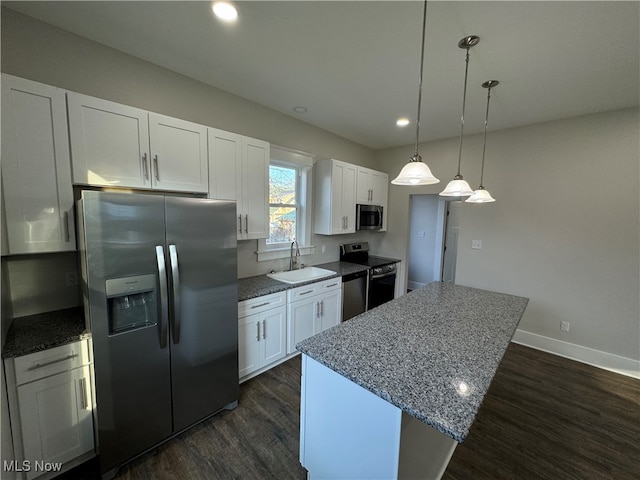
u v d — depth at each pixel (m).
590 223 2.94
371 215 4.20
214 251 1.96
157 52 2.02
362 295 3.71
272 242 3.30
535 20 1.57
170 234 1.73
